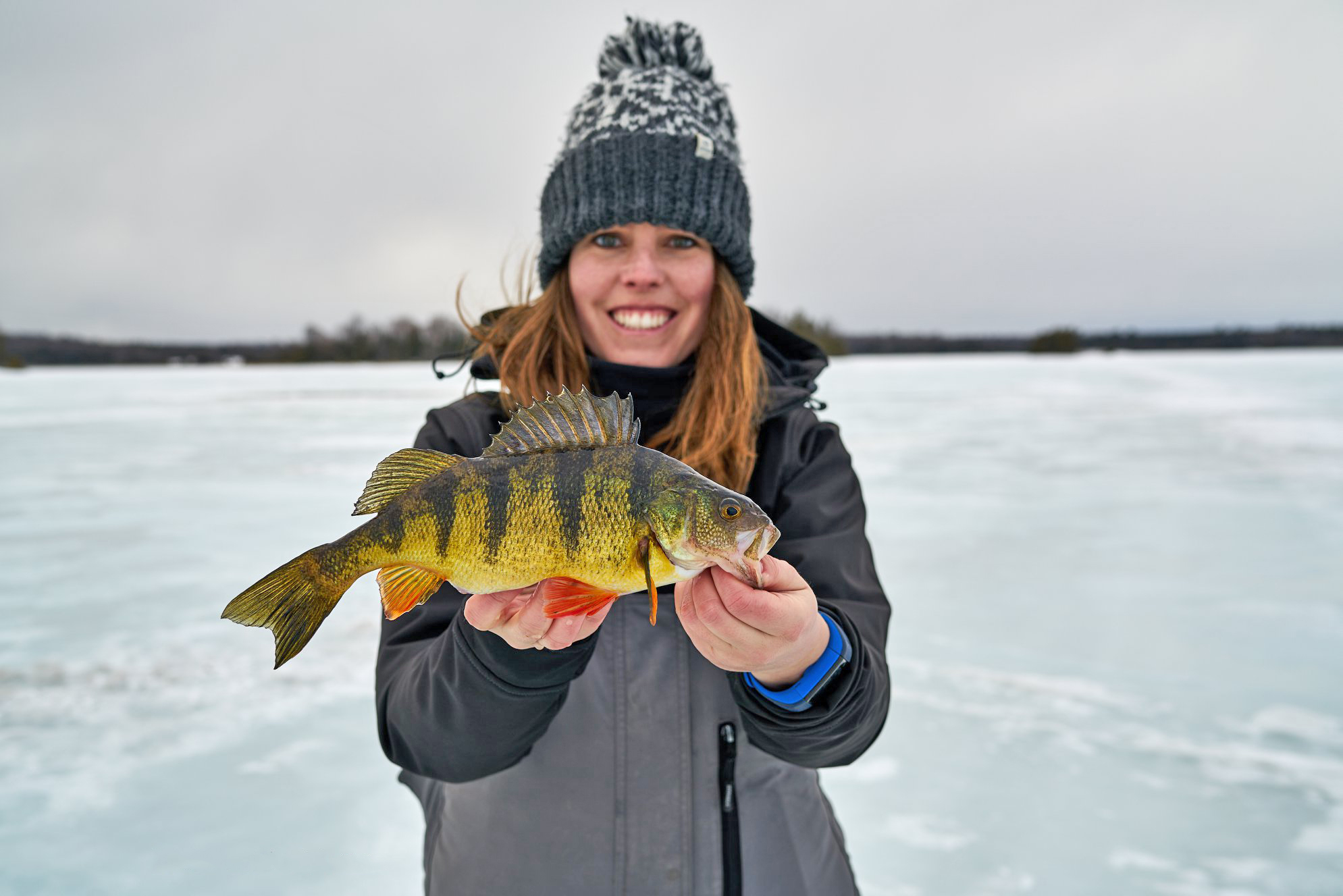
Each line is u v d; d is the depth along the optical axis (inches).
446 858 104.7
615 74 127.0
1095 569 314.7
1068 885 143.1
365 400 1105.4
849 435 696.4
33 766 177.8
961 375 1608.0
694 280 119.7
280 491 456.8
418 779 123.0
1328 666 225.5
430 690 86.5
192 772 176.2
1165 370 1785.2
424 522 82.7
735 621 73.7
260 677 221.6
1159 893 140.9
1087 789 171.2
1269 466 529.7
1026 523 384.8
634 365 122.0
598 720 99.4
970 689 216.1
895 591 290.7
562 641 78.8
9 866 146.3
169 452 608.4
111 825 157.9
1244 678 219.6
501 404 124.3
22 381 1745.8
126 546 343.6
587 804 98.8
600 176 116.5
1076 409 907.4
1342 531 362.9
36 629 252.4
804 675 82.6
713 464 113.3
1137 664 229.5
